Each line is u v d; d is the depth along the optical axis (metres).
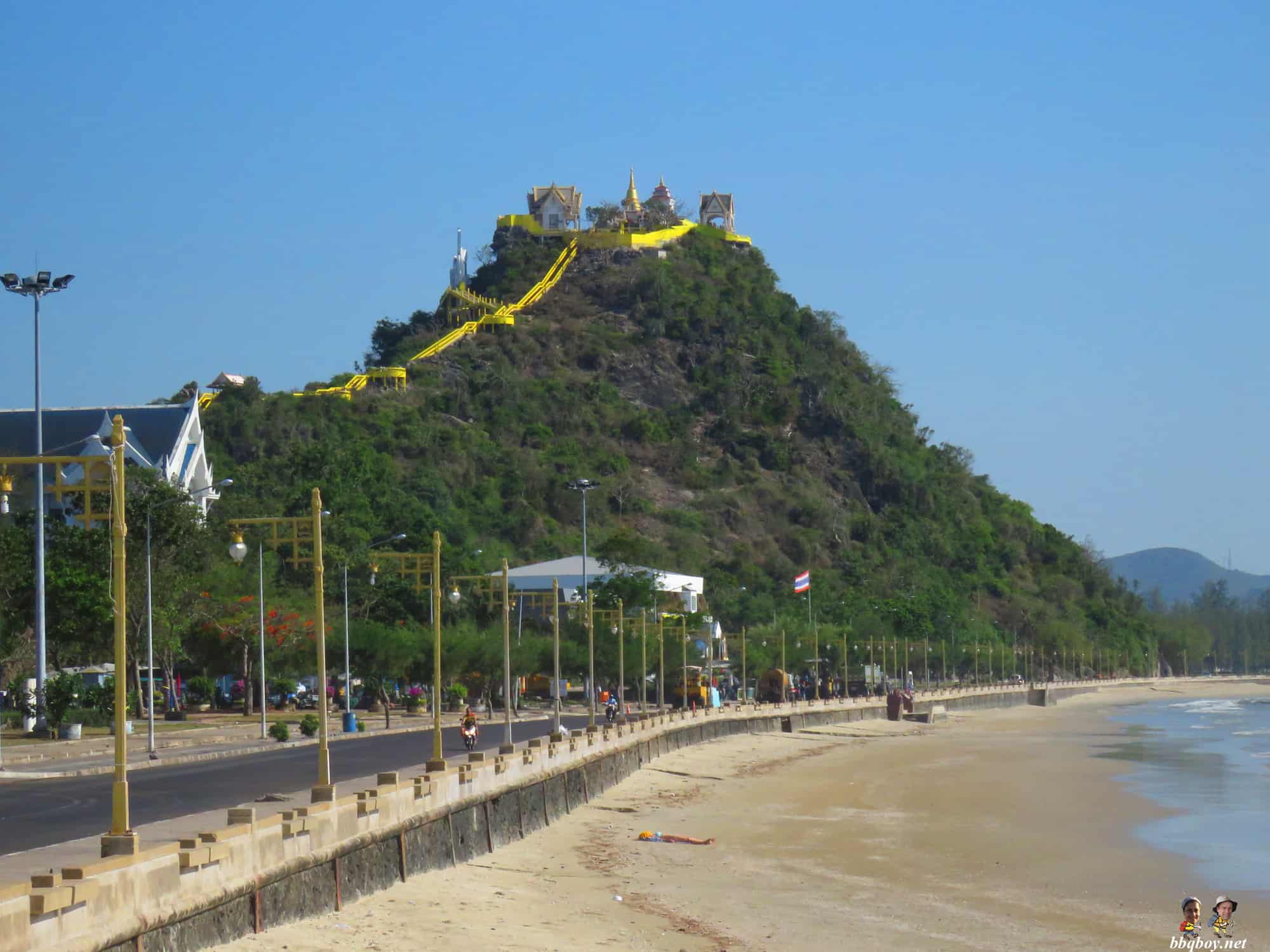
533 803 45.97
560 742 51.94
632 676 114.62
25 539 74.44
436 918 29.42
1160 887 38.88
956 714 146.50
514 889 34.62
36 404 67.56
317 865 27.64
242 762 55.56
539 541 190.25
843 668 158.25
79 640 77.31
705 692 112.31
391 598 116.69
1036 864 42.66
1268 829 51.06
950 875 40.56
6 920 17.27
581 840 45.00
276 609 92.94
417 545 135.62
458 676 109.25
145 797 40.38
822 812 56.53
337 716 94.31
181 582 79.69
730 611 169.12
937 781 70.75
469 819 38.47
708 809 56.59
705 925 32.38
